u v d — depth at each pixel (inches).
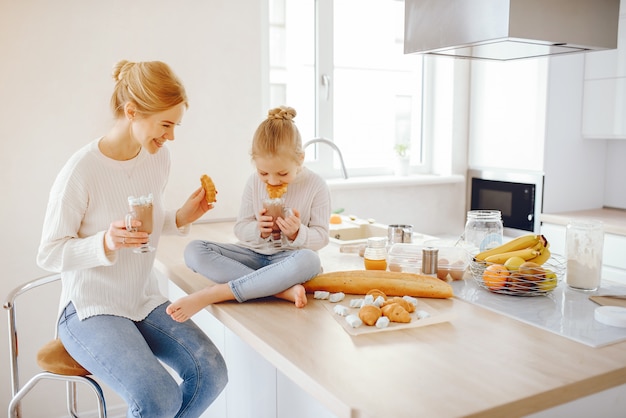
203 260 69.1
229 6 113.2
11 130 98.0
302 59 133.4
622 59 124.0
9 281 100.8
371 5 140.9
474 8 64.3
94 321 66.1
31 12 97.1
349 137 143.3
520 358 47.7
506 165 141.0
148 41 106.6
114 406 110.9
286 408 70.9
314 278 66.6
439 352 49.1
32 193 100.5
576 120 134.6
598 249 66.4
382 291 64.7
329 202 79.4
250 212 80.2
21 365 103.3
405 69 148.7
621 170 138.0
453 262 71.7
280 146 70.6
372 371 45.2
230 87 115.0
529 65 132.6
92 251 62.9
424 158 153.9
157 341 70.9
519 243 69.6
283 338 52.7
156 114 64.6
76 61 101.0
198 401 68.9
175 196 112.7
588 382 43.7
